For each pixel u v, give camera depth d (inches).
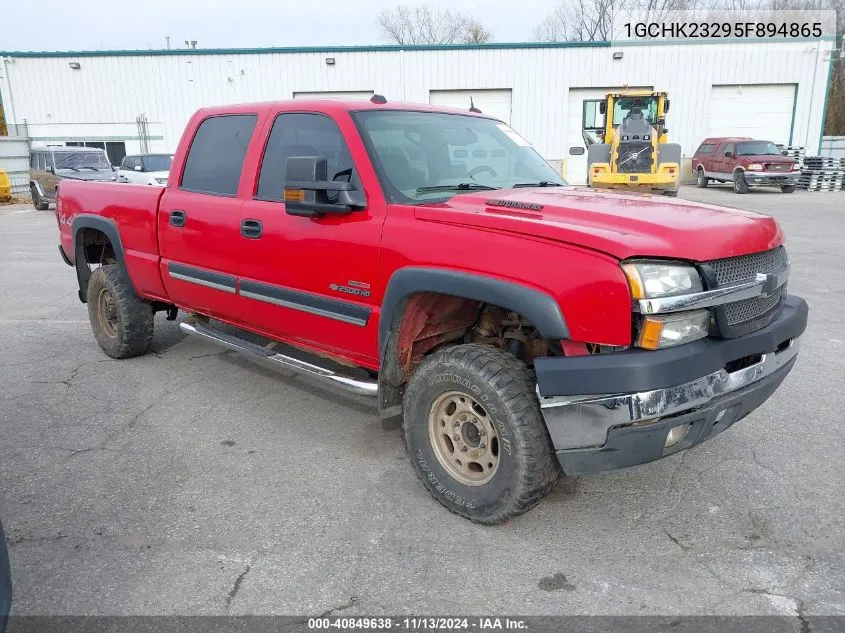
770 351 119.7
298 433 168.7
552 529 124.6
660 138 791.1
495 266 114.1
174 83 1163.9
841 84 1611.7
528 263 110.4
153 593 106.1
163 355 233.9
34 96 1168.8
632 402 101.4
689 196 918.4
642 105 791.7
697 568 112.0
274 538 121.6
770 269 122.6
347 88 1160.2
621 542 120.0
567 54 1135.6
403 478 145.0
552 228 110.7
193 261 182.5
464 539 121.3
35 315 295.1
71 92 1168.2
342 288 141.3
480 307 140.3
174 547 118.6
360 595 105.7
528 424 113.6
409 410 131.3
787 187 959.0
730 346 110.4
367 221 135.6
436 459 129.3
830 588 106.3
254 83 1161.4
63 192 235.1
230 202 169.0
